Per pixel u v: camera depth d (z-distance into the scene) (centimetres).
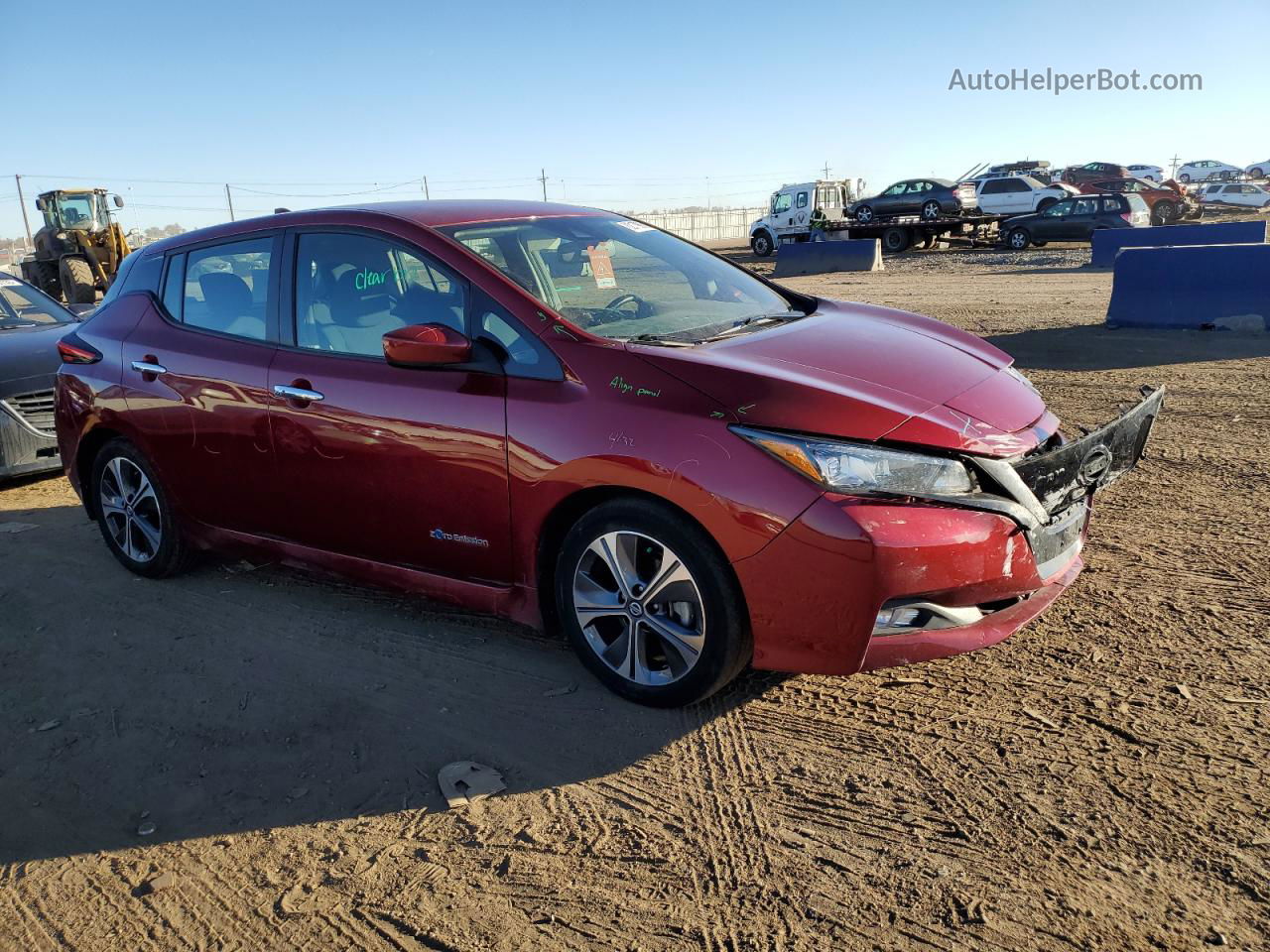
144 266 476
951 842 258
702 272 423
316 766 315
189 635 416
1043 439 324
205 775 314
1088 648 355
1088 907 232
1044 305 1418
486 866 263
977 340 399
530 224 399
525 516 333
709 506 294
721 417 297
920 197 3275
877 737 309
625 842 268
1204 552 437
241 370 405
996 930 227
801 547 285
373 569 390
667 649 322
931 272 2348
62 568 505
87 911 257
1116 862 247
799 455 287
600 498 327
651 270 405
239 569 488
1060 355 981
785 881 249
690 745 312
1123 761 287
